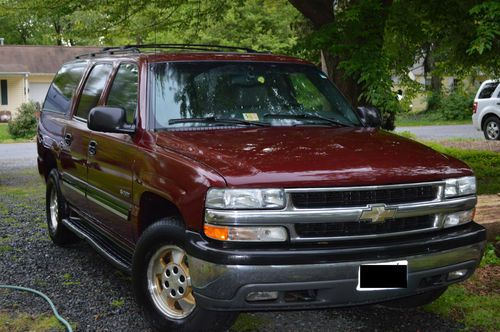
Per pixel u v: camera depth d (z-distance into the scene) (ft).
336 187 11.78
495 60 30.14
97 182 16.97
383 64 26.35
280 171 11.85
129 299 16.34
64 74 22.79
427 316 15.03
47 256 20.56
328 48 27.53
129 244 15.64
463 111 108.27
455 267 12.97
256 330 14.23
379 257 11.93
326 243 11.82
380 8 26.43
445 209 12.89
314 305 11.79
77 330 14.28
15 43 172.35
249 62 16.97
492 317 14.69
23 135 84.69
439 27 29.71
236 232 11.50
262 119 15.52
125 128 14.85
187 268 12.94
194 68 16.14
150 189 13.62
